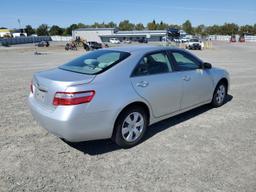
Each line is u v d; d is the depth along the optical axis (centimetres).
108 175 369
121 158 415
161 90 479
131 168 386
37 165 393
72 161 405
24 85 964
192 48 4000
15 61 2139
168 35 5003
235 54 2906
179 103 529
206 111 638
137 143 461
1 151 433
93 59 470
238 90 878
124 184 348
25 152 431
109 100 405
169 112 512
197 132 512
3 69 1514
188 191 334
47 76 425
